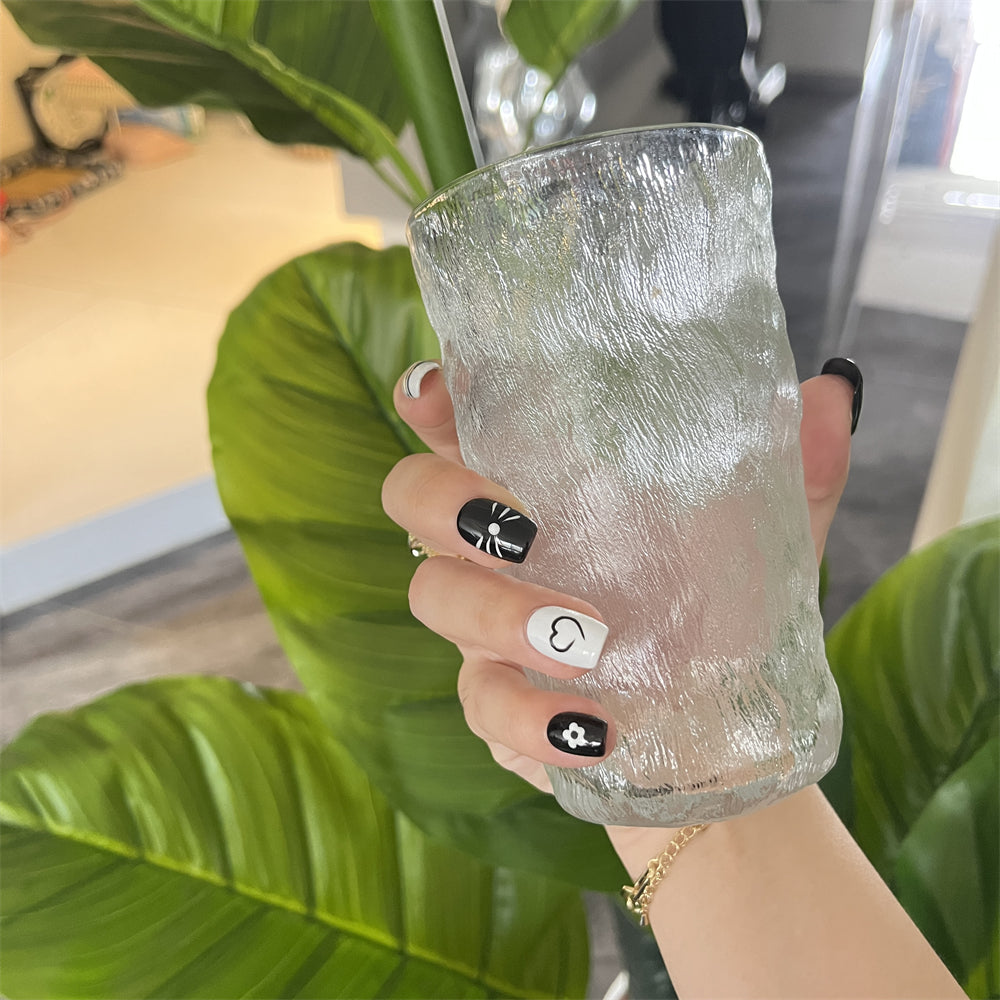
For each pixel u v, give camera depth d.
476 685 0.24
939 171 0.97
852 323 0.99
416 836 0.37
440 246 0.19
